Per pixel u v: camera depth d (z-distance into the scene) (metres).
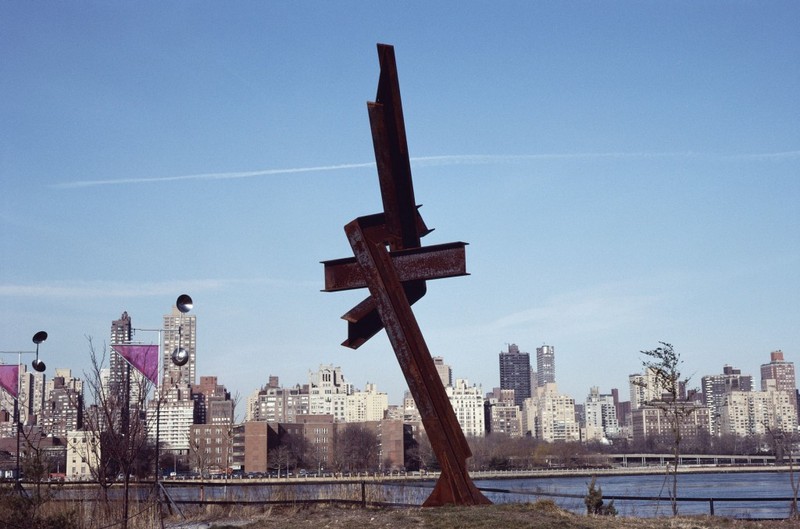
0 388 39.72
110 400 27.77
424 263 19.59
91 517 23.50
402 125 19.45
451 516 17.64
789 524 19.14
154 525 23.28
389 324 19.55
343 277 20.50
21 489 26.45
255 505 25.88
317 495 26.36
